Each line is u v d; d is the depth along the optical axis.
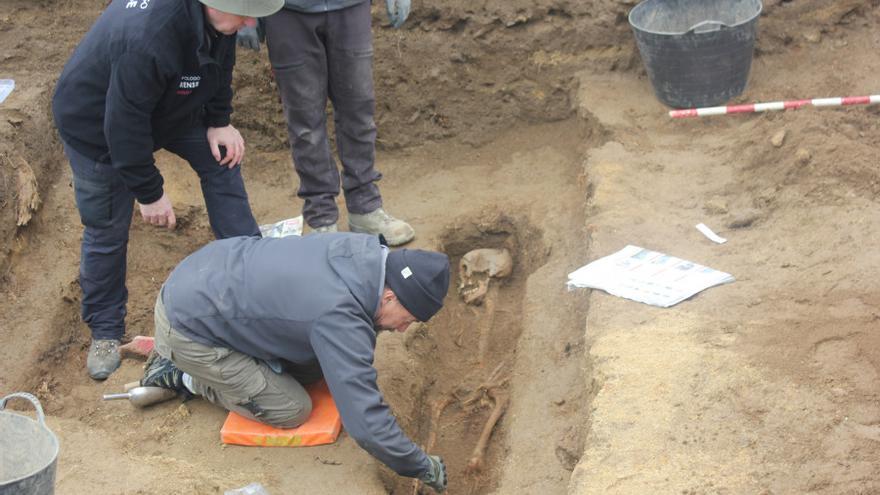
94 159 4.38
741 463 3.48
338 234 3.88
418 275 3.68
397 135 6.86
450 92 6.84
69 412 4.59
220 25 3.91
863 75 6.29
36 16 6.67
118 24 3.92
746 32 5.89
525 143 6.81
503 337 5.42
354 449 4.17
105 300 4.79
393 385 4.70
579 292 5.02
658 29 6.38
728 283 4.47
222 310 3.82
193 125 4.54
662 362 4.00
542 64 6.75
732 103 6.23
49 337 5.03
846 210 4.80
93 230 4.58
